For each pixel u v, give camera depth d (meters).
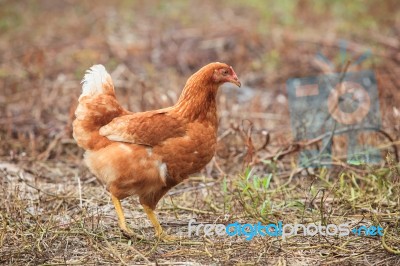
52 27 22.61
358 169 11.60
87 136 9.10
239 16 23.31
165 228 9.84
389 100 14.23
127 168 8.88
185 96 9.11
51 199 10.69
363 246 9.05
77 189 11.23
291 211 10.28
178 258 8.71
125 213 10.37
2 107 15.38
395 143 11.90
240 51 19.02
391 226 9.63
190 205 10.73
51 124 14.16
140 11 24.45
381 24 21.44
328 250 8.96
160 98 14.93
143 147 8.88
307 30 21.06
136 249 9.00
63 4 25.75
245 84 17.39
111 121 9.11
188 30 21.42
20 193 10.92
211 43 20.14
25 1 25.28
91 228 9.61
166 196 11.08
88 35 21.67
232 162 12.44
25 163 12.55
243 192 10.45
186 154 8.99
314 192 10.66
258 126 14.27
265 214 9.95
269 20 21.72
